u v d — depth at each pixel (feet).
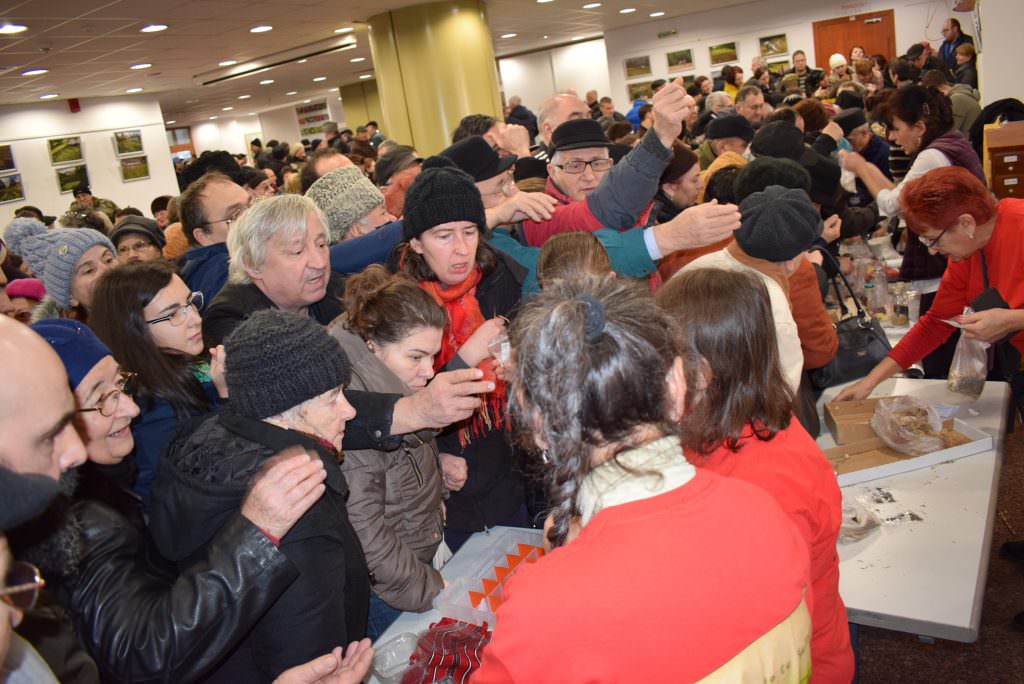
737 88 37.19
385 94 30.45
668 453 2.81
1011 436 11.43
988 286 7.29
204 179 8.83
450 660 4.48
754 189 8.63
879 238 14.98
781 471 3.96
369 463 5.12
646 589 2.54
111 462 4.50
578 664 2.50
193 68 36.42
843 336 8.25
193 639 3.68
